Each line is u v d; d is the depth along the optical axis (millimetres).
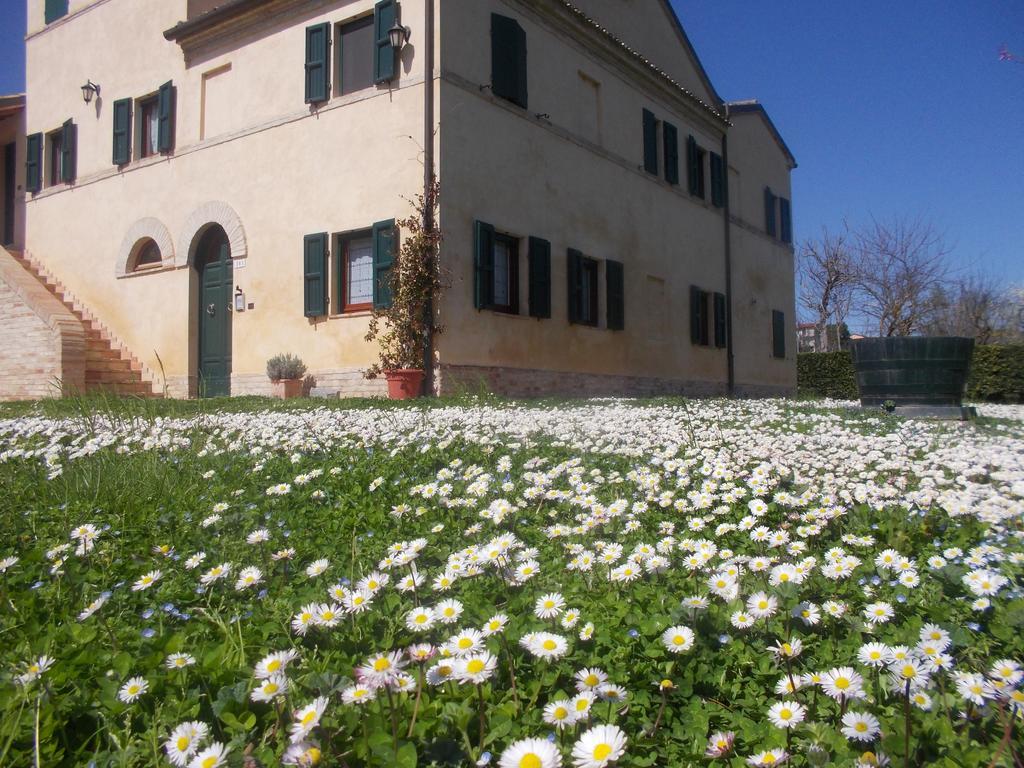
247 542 2410
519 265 10836
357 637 1589
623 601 1781
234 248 11203
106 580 2086
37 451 4332
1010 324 30344
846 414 7445
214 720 1266
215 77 11633
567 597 1838
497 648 1412
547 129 11320
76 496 3115
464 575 1934
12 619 1751
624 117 13273
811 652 1533
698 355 15305
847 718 1147
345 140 10133
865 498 2791
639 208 13555
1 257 13289
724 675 1451
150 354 12133
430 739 1178
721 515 2773
